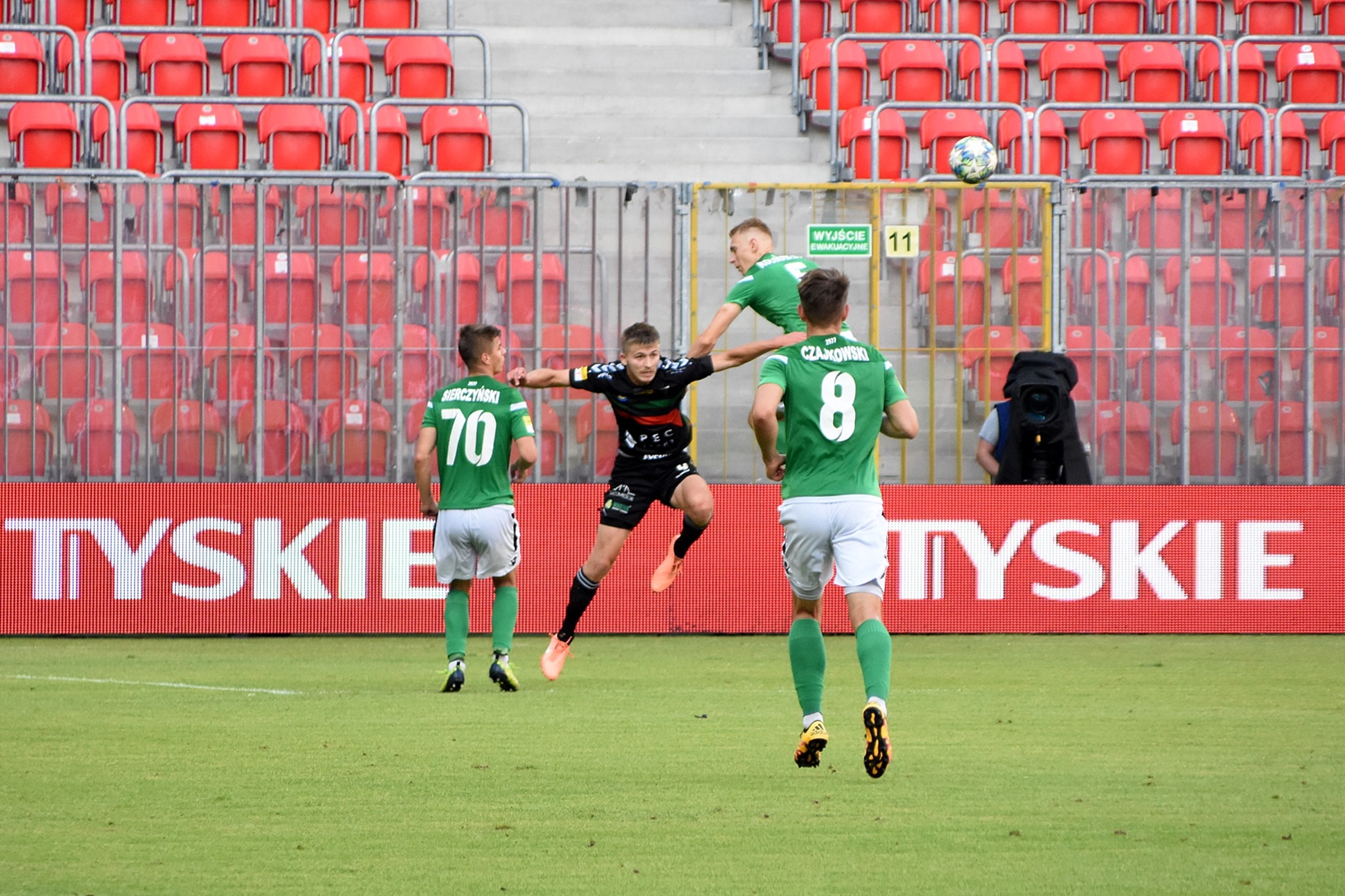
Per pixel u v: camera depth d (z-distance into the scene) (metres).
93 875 14.00
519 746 21.00
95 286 37.59
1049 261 38.50
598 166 53.25
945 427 39.59
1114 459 39.19
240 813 16.64
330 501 37.09
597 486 37.53
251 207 38.62
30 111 49.38
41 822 16.22
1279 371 38.81
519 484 37.31
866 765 17.31
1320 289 38.97
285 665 31.44
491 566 27.22
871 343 39.00
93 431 37.50
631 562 37.56
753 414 18.77
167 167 51.34
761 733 22.23
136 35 55.19
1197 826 16.00
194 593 36.84
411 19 58.16
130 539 36.75
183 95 54.56
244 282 37.78
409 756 20.14
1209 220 39.16
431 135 52.19
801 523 18.88
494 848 15.04
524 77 56.31
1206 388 39.16
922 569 37.34
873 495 18.95
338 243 38.22
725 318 31.67
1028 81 58.91
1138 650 34.09
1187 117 53.94
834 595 37.69
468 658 32.94
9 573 36.59
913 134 55.72
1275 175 50.56
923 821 16.27
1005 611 37.47
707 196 38.94
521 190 38.62
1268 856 14.69
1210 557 37.59
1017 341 39.22
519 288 38.38
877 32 58.41
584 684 28.25
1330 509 37.72
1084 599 37.50
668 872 14.11
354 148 51.75
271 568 36.97
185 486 36.84
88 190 37.31
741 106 56.22
